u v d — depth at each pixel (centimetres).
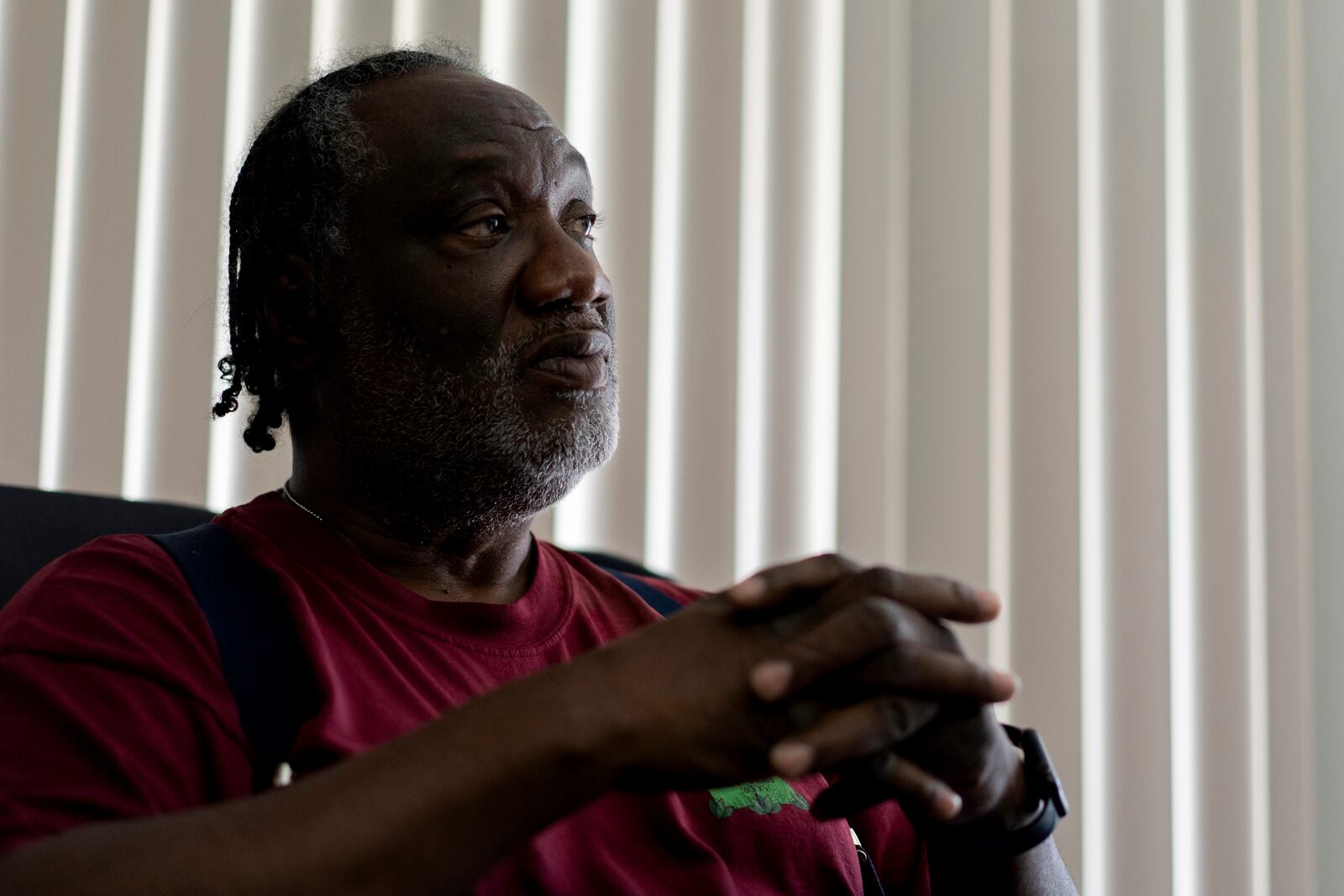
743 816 99
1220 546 182
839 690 72
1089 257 184
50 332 168
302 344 112
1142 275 183
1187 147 186
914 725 73
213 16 174
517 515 108
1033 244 182
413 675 97
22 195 170
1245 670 180
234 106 174
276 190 114
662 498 175
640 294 175
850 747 69
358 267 108
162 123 173
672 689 70
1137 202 184
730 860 97
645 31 179
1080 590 177
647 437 174
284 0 175
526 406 105
